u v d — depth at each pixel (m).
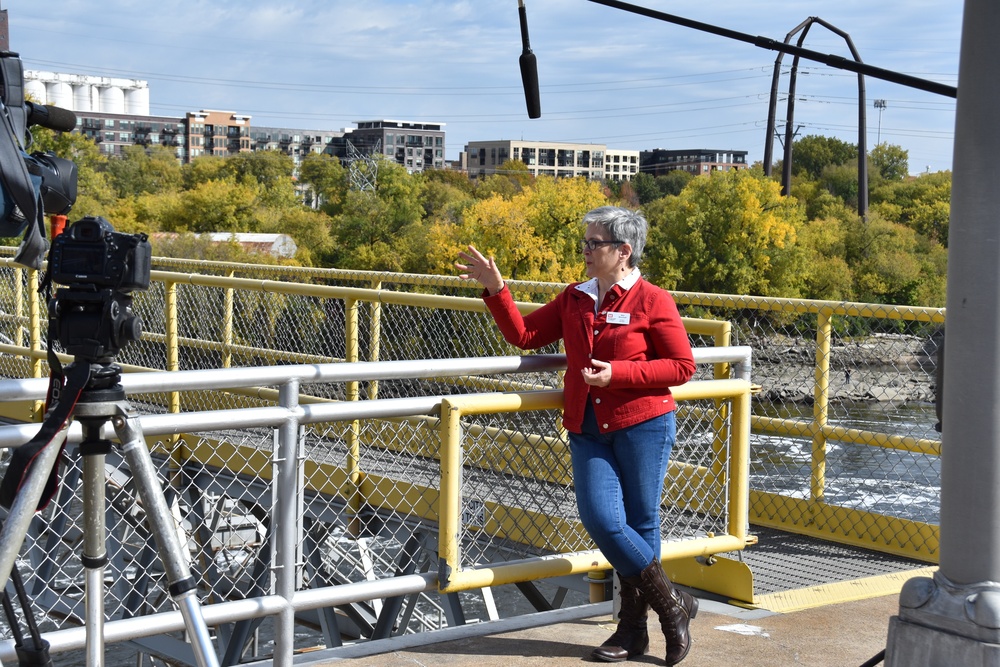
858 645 4.09
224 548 6.19
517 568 3.97
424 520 5.47
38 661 2.66
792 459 6.26
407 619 7.35
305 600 3.58
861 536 5.80
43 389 2.96
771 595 4.70
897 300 61.62
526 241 57.66
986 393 2.81
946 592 2.89
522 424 4.34
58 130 2.59
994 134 2.76
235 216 92.75
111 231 2.41
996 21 2.74
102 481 2.52
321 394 7.77
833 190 96.31
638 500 3.72
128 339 2.43
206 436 6.72
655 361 3.60
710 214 60.75
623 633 3.85
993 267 2.78
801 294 60.88
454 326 7.07
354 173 88.75
